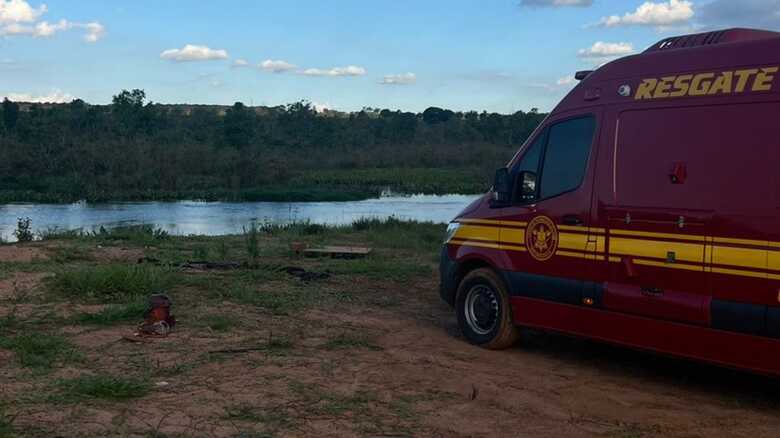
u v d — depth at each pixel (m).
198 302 10.04
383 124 92.50
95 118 71.19
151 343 7.96
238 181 51.53
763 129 6.04
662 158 6.68
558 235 7.48
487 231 8.24
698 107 6.48
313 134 82.06
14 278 11.50
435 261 14.78
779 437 5.71
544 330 7.66
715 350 6.26
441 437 5.58
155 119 77.75
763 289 5.92
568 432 5.73
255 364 7.29
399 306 10.42
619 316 6.94
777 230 5.86
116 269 10.64
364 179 58.50
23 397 6.16
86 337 8.16
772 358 5.91
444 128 94.25
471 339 8.36
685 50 6.78
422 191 52.75
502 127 89.81
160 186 48.50
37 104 83.69
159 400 6.21
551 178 7.66
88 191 45.06
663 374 7.34
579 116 7.49
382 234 19.89
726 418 6.11
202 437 5.43
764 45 6.21
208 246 16.52
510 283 7.94
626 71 7.19
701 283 6.31
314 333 8.60
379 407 6.17
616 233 6.95
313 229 21.16
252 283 11.53
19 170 48.31
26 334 8.12
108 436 5.40
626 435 5.69
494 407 6.25
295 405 6.16
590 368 7.52
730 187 6.18
